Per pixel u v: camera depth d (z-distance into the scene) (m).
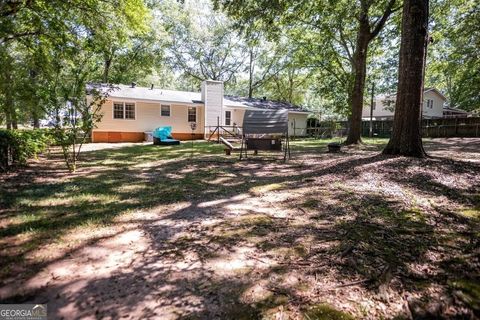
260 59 31.86
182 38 29.53
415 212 3.74
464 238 2.97
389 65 22.98
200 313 1.83
